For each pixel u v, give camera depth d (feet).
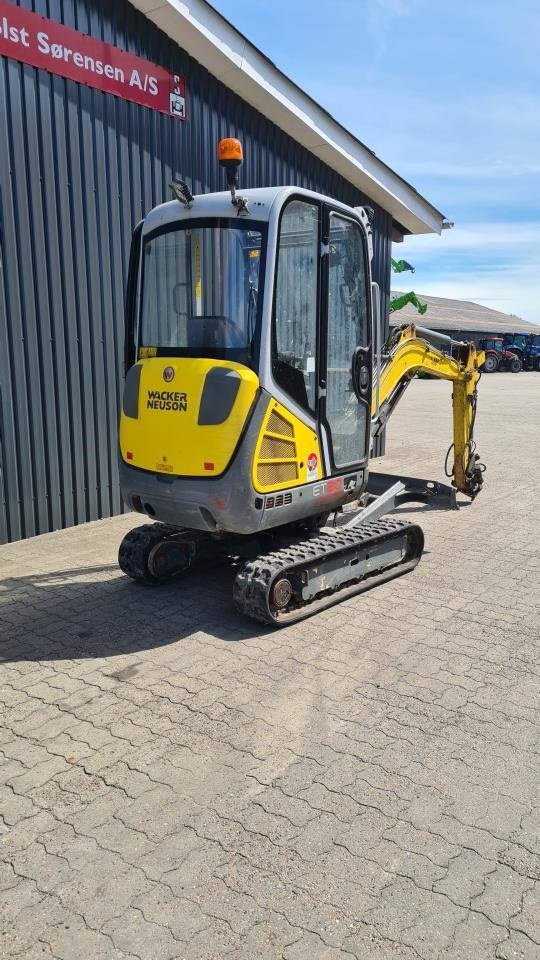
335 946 7.83
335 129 31.22
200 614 16.72
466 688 13.30
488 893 8.55
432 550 21.89
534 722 12.17
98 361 24.71
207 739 11.68
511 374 128.67
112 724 12.15
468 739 11.66
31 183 21.85
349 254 17.38
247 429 14.35
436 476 33.01
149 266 16.24
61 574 19.61
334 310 16.93
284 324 15.14
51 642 15.30
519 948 7.81
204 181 27.66
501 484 31.63
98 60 23.15
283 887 8.64
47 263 22.68
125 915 8.27
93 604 17.39
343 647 14.99
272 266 14.37
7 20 20.52
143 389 15.62
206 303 15.15
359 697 12.97
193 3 24.18
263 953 7.75
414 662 14.34
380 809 9.98
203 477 14.64
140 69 24.50
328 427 16.72
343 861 9.04
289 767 10.93
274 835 9.50
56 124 22.31
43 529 23.68
